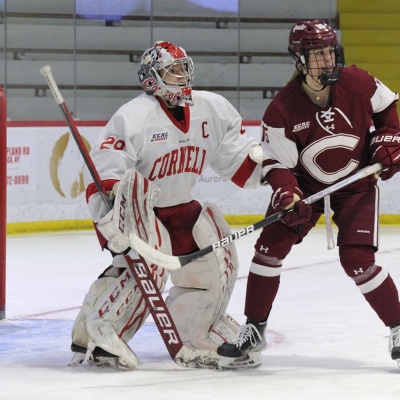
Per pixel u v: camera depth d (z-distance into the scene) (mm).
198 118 8805
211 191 24750
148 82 8500
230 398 6898
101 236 8312
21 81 30234
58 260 18453
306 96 8000
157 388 7387
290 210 7984
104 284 8648
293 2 33125
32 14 30531
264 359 8938
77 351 8617
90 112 30875
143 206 8258
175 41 32125
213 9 32438
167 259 7973
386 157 8117
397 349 8008
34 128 23156
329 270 16469
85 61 30875
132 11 31641
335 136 8062
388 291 8102
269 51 32812
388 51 33781
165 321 8375
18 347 9828
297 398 6879
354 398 6852
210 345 8641
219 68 32312
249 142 9141
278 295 13594
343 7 33812
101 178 8281
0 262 11578
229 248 8875
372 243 8086
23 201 23156
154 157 8586
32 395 7137
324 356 9016
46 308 12719
